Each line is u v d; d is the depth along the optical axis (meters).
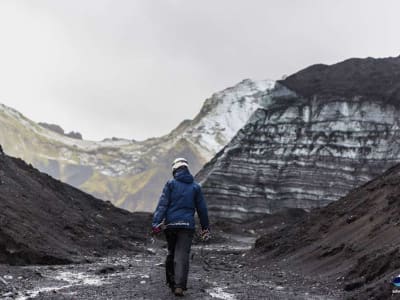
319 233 20.61
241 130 108.00
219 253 31.42
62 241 21.80
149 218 51.81
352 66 112.81
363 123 100.81
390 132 98.56
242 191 95.44
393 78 107.31
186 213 9.11
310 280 13.81
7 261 16.11
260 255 24.11
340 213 20.97
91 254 22.02
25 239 18.12
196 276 13.11
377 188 21.05
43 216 23.83
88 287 9.88
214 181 96.00
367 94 104.19
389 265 11.22
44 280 11.26
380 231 15.47
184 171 9.35
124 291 9.29
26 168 38.62
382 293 8.99
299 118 105.06
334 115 102.94
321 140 100.31
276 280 14.05
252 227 82.12
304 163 97.94
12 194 23.84
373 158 96.62
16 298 8.67
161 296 8.84
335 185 93.94
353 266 13.52
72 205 36.97
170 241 9.24
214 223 69.88
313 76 112.81
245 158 100.38
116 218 48.53
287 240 23.59
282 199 93.94
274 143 102.56
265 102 112.94
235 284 11.59
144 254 26.23
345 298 10.09
